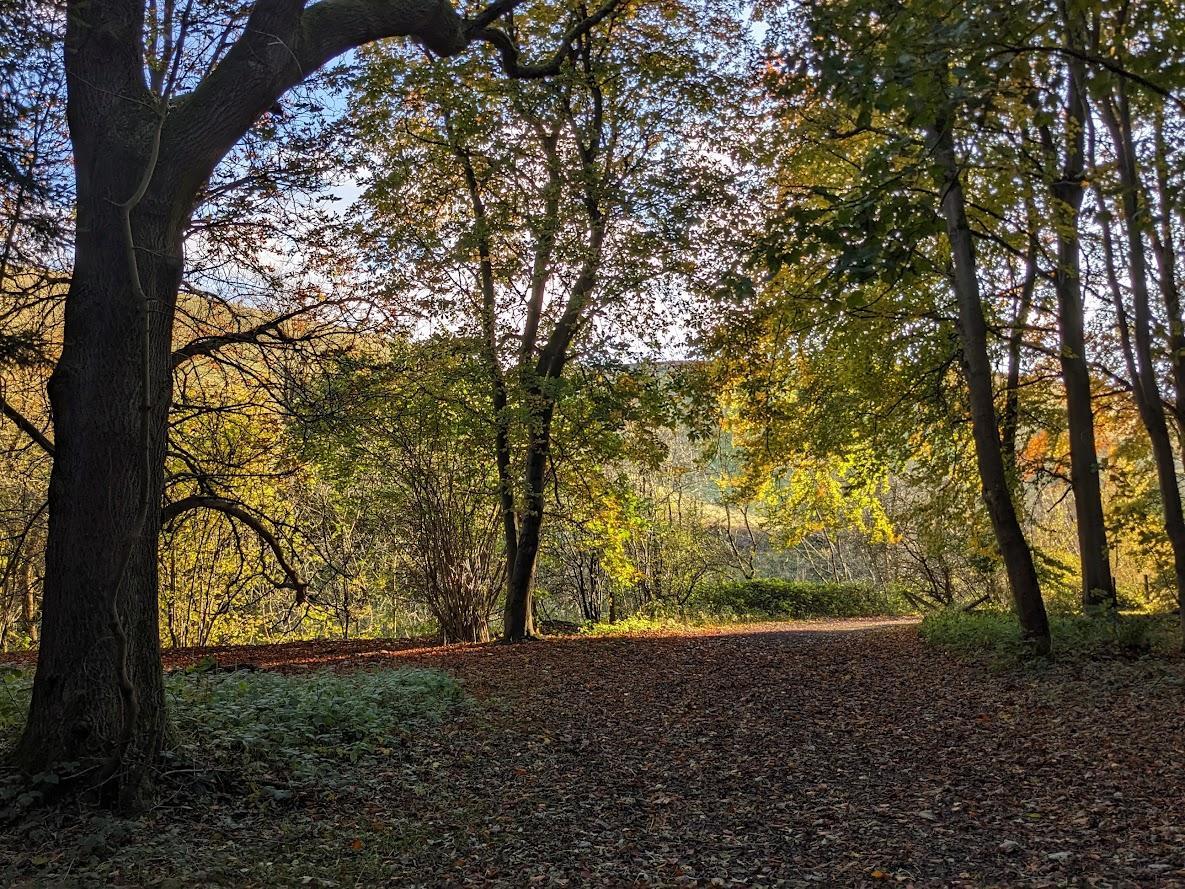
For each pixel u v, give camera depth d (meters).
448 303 15.16
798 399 18.75
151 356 6.37
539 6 15.57
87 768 5.79
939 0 5.98
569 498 20.38
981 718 8.83
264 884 4.77
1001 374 17.00
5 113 5.61
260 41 6.71
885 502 30.98
